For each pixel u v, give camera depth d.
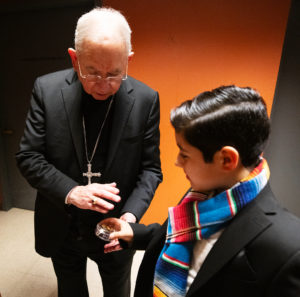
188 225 0.53
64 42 1.91
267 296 0.42
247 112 0.43
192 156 0.47
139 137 0.95
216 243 0.48
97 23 0.69
